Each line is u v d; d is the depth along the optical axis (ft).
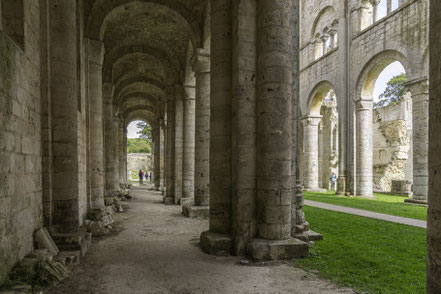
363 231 30.53
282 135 22.85
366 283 17.33
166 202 55.52
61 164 22.84
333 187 92.43
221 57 25.21
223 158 24.91
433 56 9.30
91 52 37.65
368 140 68.85
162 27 48.78
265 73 23.08
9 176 16.25
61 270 18.28
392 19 59.00
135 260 21.86
